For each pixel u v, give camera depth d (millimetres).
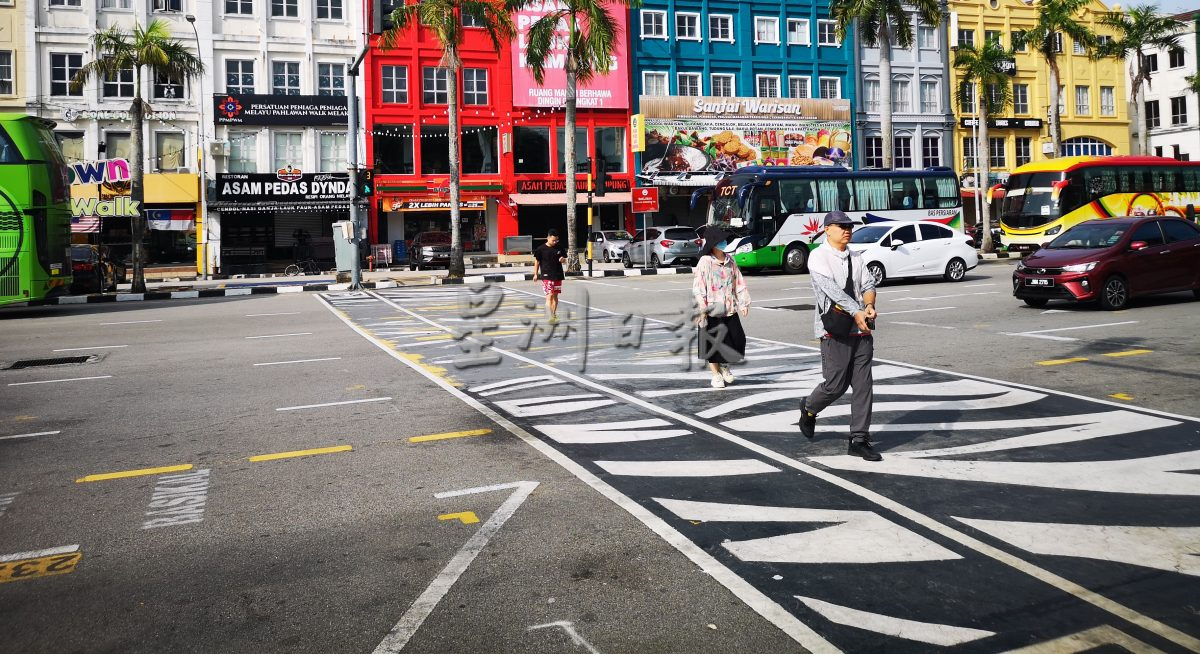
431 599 4086
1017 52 48469
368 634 3756
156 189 35062
